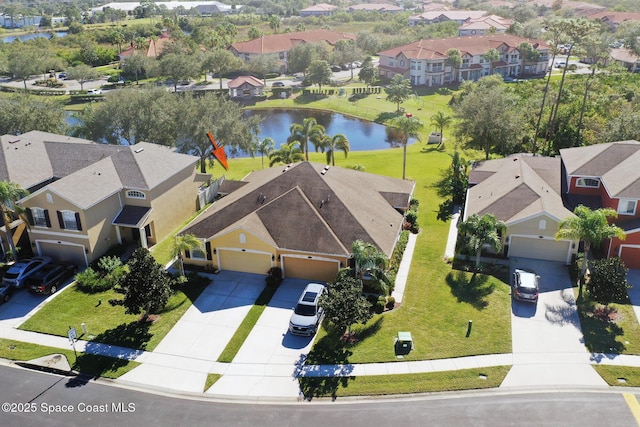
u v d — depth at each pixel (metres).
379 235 36.03
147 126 57.56
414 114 93.12
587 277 34.12
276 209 37.19
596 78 99.62
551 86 89.19
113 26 182.75
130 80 121.75
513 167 45.78
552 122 62.94
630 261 36.00
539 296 32.91
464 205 45.34
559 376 26.19
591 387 25.41
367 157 67.38
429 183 55.41
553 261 37.03
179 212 45.31
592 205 40.50
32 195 36.72
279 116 98.62
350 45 131.75
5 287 34.03
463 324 30.50
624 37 131.12
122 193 40.75
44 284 34.31
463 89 98.19
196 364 27.92
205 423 23.94
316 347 29.03
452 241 41.16
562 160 46.50
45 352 29.05
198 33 152.62
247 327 30.89
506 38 125.06
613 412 23.80
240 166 64.12
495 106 54.84
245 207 38.97
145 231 41.38
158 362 28.12
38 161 44.28
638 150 42.25
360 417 23.98
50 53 127.44
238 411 24.61
